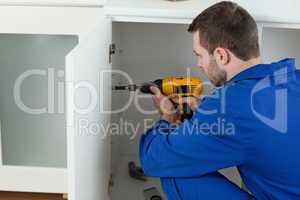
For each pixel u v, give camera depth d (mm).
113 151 1773
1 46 1489
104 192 1423
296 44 1798
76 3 1367
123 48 1802
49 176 1618
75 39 1470
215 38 1093
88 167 1129
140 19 1358
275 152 1035
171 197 1232
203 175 1173
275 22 1334
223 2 1149
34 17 1381
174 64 1829
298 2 1459
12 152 1633
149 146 1222
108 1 1433
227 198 1168
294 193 1076
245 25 1082
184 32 1770
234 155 1058
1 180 1633
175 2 1439
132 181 1797
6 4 1366
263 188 1093
